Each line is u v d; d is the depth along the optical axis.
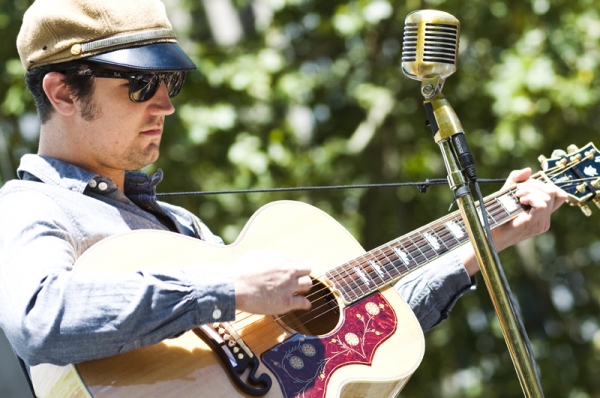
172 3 24.09
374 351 7.07
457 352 27.95
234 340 6.73
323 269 7.63
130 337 6.02
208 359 6.57
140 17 7.02
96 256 6.80
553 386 27.33
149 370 6.38
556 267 29.27
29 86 7.23
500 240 7.94
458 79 23.78
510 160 24.20
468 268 8.23
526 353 6.60
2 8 22.12
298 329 7.30
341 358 6.91
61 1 6.98
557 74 22.50
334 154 23.81
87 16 6.93
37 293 6.01
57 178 7.10
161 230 7.20
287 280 6.45
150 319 6.05
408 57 6.92
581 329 29.16
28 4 22.38
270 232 7.74
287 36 23.77
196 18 24.70
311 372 6.73
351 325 7.17
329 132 25.08
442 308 8.18
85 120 7.08
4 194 6.95
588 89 22.50
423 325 8.16
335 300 7.40
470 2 23.05
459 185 6.84
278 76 22.56
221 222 22.52
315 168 23.62
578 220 27.55
